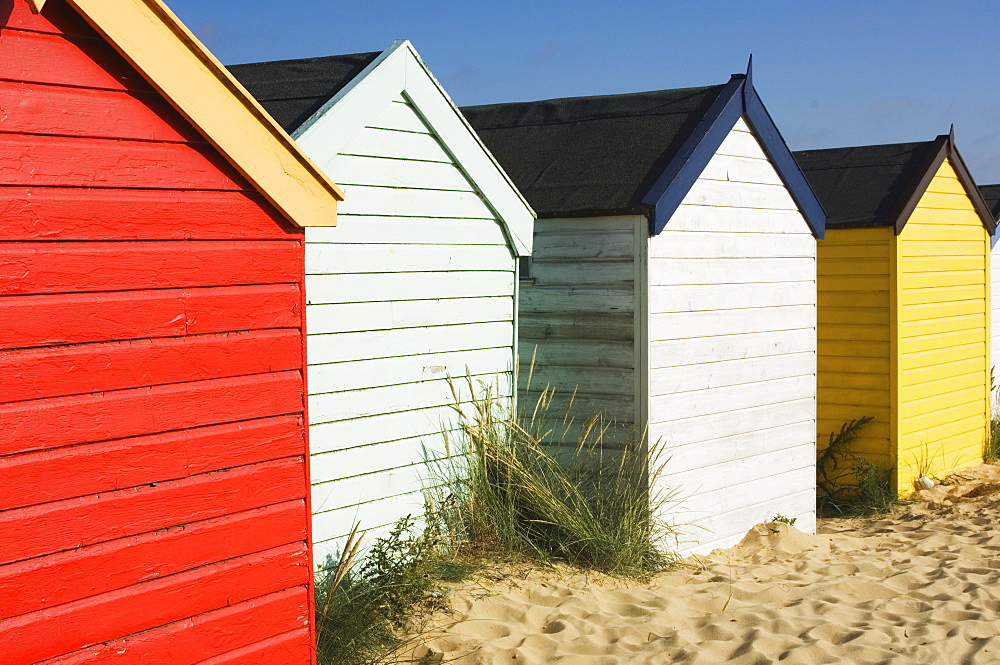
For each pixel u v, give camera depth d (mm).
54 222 3303
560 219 8250
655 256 7945
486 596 6441
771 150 9094
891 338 11219
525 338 8438
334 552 6203
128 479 3490
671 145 8461
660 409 8039
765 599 6996
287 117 6594
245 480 3811
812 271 9688
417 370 6809
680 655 5730
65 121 3328
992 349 14727
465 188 7152
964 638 6121
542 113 9891
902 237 11258
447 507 7004
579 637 5914
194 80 3572
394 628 5871
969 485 11695
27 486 3250
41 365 3277
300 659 3990
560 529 7434
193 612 3670
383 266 6523
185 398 3635
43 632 3293
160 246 3564
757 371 9039
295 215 3887
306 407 3990
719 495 8656
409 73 6609
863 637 6074
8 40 3201
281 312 3904
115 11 3371
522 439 7625
